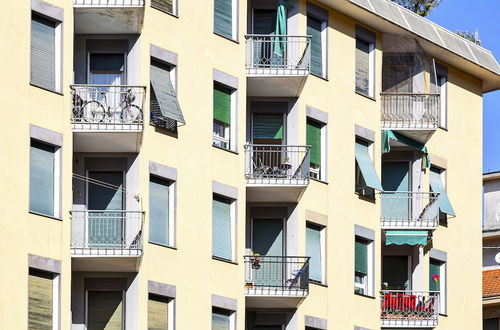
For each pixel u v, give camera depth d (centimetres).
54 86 5847
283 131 6688
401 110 7069
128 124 5928
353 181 6894
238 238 6391
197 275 6209
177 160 6188
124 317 6003
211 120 6341
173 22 6244
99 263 5925
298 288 6456
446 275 7338
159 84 6162
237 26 6500
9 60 5706
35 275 5700
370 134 7000
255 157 6619
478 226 7531
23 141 5712
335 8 6869
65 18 5894
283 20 6650
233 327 6344
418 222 7056
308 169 6512
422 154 7231
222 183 6359
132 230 6012
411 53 7200
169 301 6119
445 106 7444
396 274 7194
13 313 5612
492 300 7975
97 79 6119
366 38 7031
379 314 6944
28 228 5688
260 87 6606
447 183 7412
